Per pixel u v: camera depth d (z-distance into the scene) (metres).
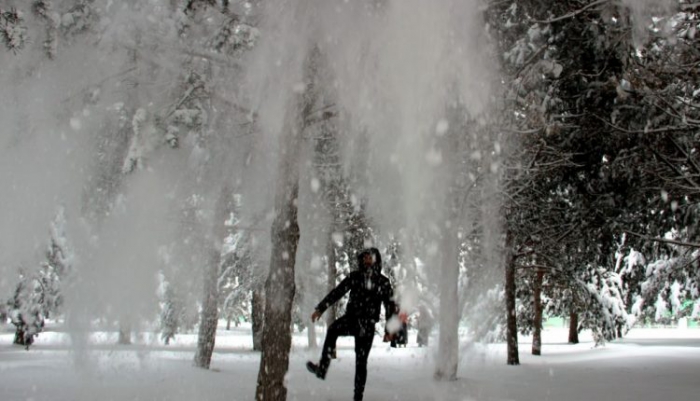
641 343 23.45
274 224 5.84
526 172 10.63
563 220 12.97
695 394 7.83
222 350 19.52
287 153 5.96
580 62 7.64
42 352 13.79
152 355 12.53
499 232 13.12
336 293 6.09
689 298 18.95
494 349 22.03
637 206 9.94
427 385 8.22
